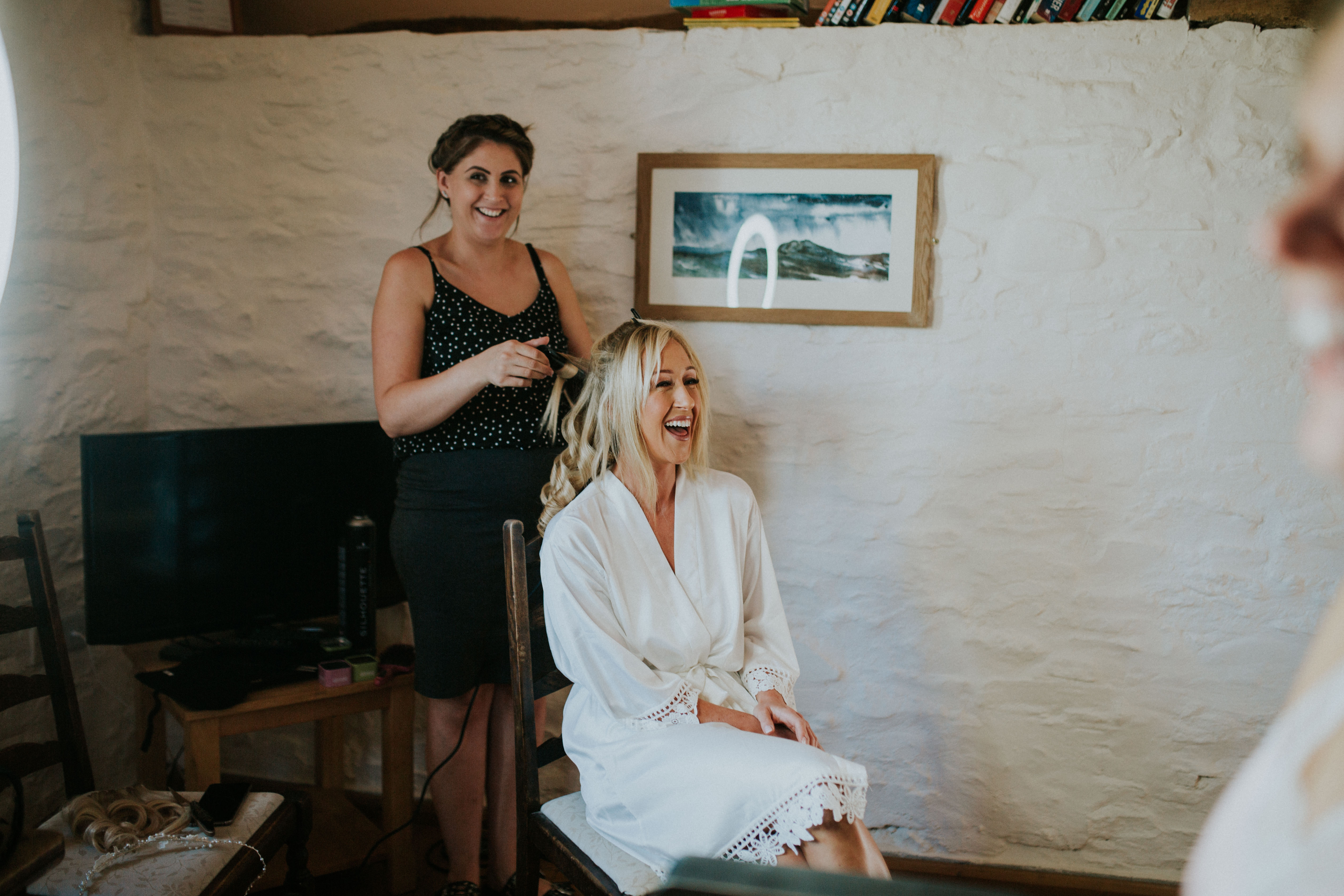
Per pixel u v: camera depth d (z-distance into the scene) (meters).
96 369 2.10
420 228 2.10
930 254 1.98
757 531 1.65
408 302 1.82
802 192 2.00
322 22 2.37
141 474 1.83
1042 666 2.05
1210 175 1.89
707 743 1.32
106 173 2.10
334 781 2.28
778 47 2.00
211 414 2.28
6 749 1.42
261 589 1.99
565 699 2.24
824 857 1.22
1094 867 2.08
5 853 1.03
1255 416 1.92
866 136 2.00
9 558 1.49
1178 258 1.91
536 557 1.58
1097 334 1.96
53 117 1.94
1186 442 1.95
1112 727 2.04
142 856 1.37
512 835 1.97
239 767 2.39
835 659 2.13
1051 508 2.01
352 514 2.09
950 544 2.06
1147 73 1.89
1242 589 1.96
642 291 2.08
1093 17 1.92
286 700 1.84
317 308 2.22
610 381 1.57
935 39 1.95
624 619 1.49
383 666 1.97
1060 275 1.96
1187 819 2.03
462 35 2.10
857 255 2.00
